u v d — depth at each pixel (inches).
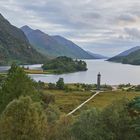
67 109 5231.3
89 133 1472.7
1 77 7057.1
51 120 2001.7
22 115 1593.3
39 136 1588.3
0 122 1600.6
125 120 1531.7
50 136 1612.9
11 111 1605.6
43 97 4338.1
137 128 1482.5
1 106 2096.5
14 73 2255.2
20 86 2188.7
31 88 2255.2
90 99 7204.7
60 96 7573.8
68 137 1552.7
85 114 1563.7
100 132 1478.8
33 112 1617.9
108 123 1524.4
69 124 1637.6
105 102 6678.2
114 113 1542.8
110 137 1467.8
